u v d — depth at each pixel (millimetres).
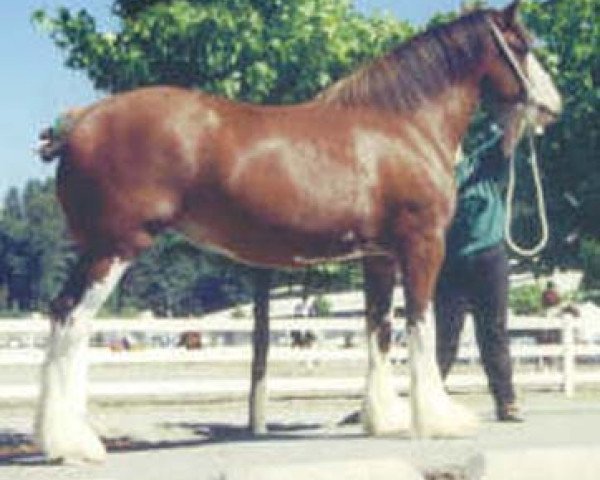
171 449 10688
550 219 25719
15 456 10516
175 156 9938
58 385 9758
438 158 10914
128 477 8852
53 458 9602
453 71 11234
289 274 15453
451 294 12969
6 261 132500
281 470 5492
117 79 13617
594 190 23359
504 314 12789
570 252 28141
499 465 5402
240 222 10211
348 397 22250
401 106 10914
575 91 22047
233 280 16766
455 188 11070
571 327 21875
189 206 10109
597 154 22578
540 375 21578
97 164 9906
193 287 110000
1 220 136625
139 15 13562
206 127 10078
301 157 10328
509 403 12734
